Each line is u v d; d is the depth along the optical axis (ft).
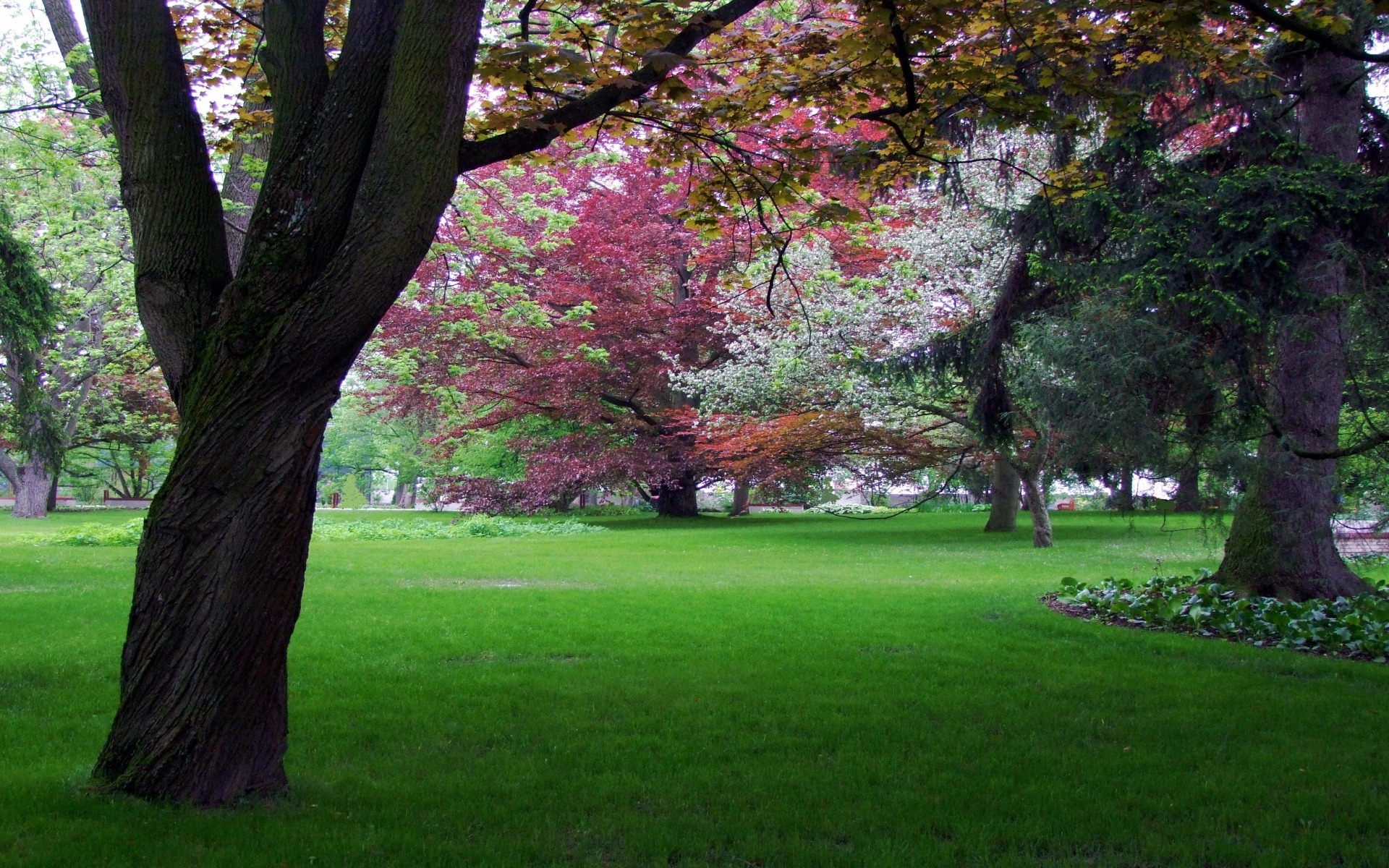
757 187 23.90
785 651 28.32
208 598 13.92
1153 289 27.48
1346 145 33.45
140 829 13.00
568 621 33.73
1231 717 20.54
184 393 14.40
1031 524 96.78
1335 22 20.48
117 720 14.56
